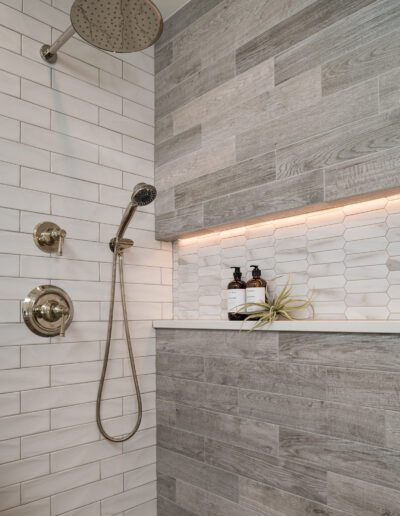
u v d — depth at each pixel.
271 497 1.46
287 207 1.49
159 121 2.04
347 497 1.26
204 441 1.70
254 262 1.73
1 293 1.49
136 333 1.90
